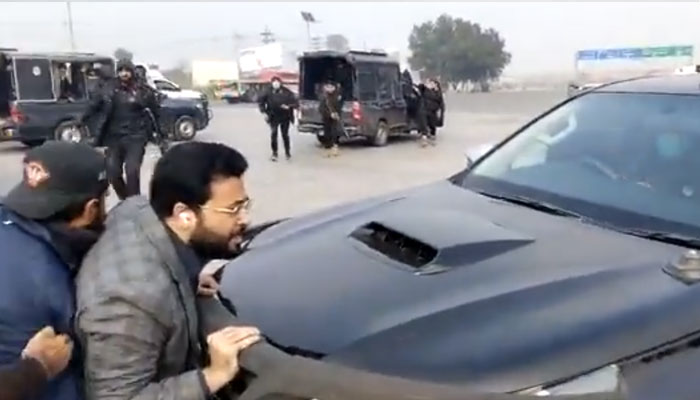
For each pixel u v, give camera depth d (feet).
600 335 6.42
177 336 6.33
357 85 56.18
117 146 26.23
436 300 6.96
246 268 8.50
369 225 8.85
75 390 6.17
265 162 47.75
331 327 6.86
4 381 5.61
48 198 6.04
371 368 6.33
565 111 11.76
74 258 6.25
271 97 48.55
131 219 6.46
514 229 8.47
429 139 59.88
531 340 6.37
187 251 6.62
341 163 47.19
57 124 54.80
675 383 6.36
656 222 8.65
